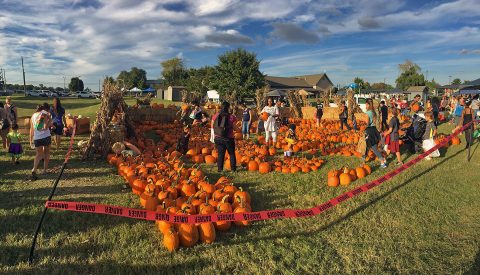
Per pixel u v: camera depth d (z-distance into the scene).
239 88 51.16
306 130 16.69
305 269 4.23
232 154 9.05
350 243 4.94
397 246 4.89
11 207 5.81
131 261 4.30
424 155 7.73
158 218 4.24
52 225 5.20
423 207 6.40
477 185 7.86
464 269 4.31
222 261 4.36
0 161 9.15
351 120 20.42
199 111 14.49
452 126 19.88
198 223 4.74
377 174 8.95
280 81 75.81
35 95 78.31
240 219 4.45
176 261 4.35
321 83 83.25
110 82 10.18
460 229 5.48
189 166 9.47
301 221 5.67
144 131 15.48
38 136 7.52
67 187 7.05
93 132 9.79
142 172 7.42
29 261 4.14
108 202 6.25
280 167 9.37
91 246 4.64
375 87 101.44
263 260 4.41
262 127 17.59
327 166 9.94
